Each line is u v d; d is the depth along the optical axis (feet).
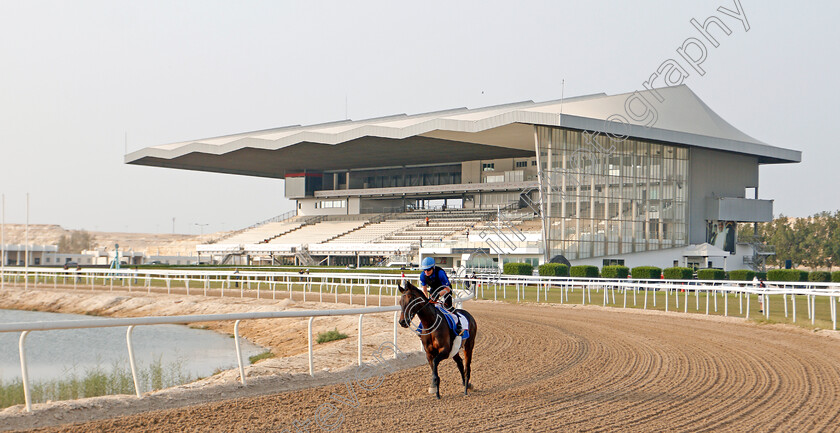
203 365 52.44
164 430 25.23
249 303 100.37
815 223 298.56
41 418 26.11
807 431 25.53
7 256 287.28
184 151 220.84
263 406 29.60
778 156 205.16
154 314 101.76
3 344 66.95
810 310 74.84
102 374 44.88
